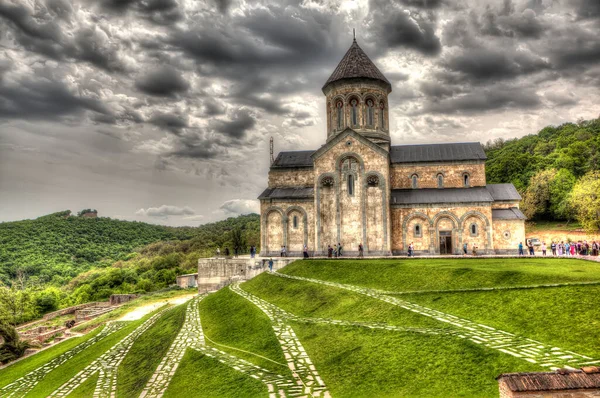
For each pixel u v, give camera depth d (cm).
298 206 5659
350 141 5297
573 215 8350
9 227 17538
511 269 3259
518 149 13162
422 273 3531
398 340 2248
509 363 1723
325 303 3322
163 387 2391
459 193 5453
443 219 5294
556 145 11688
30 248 15500
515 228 5256
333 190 5309
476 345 1955
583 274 2903
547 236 8256
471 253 5184
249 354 2603
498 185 5875
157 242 17925
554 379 1127
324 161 5359
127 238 19262
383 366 2008
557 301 2306
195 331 3381
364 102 5738
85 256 15775
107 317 5378
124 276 9469
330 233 5275
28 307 7219
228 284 5112
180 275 8512
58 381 3053
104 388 2673
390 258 4666
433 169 5753
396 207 5388
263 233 5753
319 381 2017
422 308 2716
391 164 5841
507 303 2444
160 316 4406
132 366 3009
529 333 2052
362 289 3441
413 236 5331
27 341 4662
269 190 6094
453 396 1623
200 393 2170
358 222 5206
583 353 1747
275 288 4141
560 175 9131
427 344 2109
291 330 2867
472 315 2438
